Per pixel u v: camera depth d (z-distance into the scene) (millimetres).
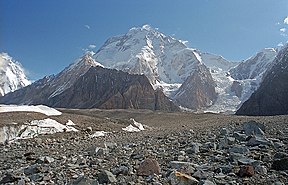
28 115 49844
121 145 25328
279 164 11812
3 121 42656
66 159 18531
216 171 12016
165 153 17422
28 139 37781
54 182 12273
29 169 14875
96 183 10969
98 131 48219
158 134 34938
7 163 19500
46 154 22938
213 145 17609
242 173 11188
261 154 14195
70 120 53719
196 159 14734
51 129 44594
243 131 22547
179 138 25250
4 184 12375
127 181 11570
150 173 12391
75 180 11477
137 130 56938
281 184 9914
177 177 10758
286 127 24906
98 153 19953
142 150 19609
